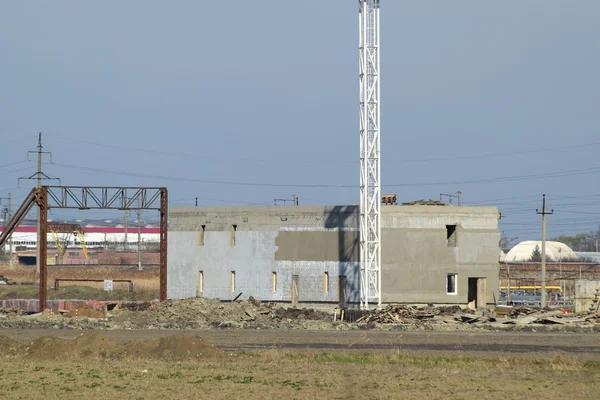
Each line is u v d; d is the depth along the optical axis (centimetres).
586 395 8381
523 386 8938
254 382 9181
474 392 8525
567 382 9281
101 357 11562
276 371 10100
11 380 9338
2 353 12069
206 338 15075
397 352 11981
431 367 10688
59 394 8412
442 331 17000
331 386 8906
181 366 10562
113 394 8406
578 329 17312
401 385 8981
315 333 16262
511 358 11675
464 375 9850
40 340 12125
